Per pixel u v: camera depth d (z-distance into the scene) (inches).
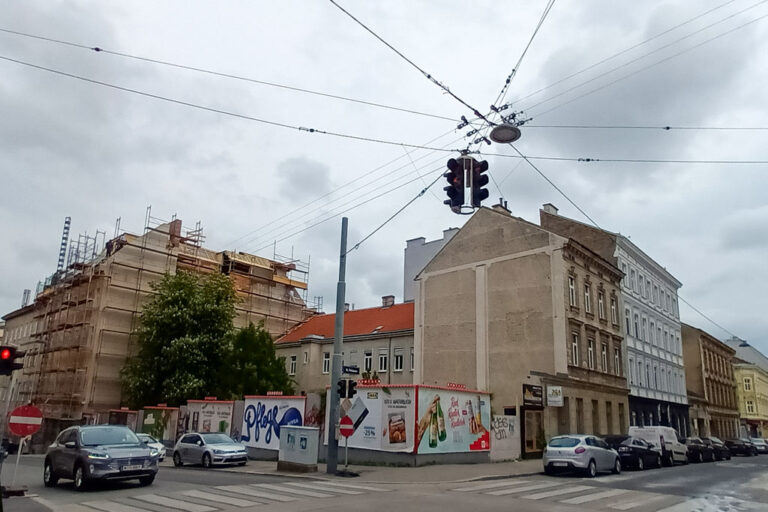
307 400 1069.1
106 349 1803.6
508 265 1428.4
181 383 1652.3
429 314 1576.0
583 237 1715.1
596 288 1503.4
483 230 1512.1
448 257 1573.6
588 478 821.9
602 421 1398.9
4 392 2386.8
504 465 970.7
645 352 1785.2
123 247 1899.6
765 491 690.8
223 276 1888.5
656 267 1983.3
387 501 531.5
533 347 1332.4
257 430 1165.7
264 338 1780.3
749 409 3284.9
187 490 600.4
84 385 1759.4
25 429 611.5
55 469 655.1
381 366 1782.7
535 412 1171.3
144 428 1528.1
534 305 1353.3
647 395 1738.4
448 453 946.7
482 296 1461.6
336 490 613.9
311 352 1945.1
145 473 631.8
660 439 1195.3
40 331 2208.4
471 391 1021.8
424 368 1547.7
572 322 1330.0
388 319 1891.0
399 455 901.2
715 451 1549.0
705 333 2439.7
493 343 1411.2
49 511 465.4
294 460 848.9
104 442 650.2
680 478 858.8
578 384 1307.8
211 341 1732.3
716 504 568.1
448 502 533.0
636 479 823.7
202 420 1332.4
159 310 1742.1
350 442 973.2
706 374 2381.9
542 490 652.7
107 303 1828.2
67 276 2055.9
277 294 2386.8
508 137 543.8
